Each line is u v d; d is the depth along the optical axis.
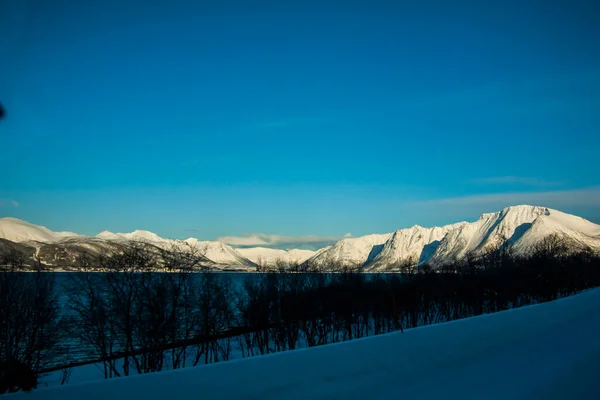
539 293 85.50
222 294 48.88
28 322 34.50
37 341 35.75
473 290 73.81
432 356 13.72
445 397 10.73
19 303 34.47
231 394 9.12
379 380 11.30
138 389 8.64
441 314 74.69
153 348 38.47
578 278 101.25
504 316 21.31
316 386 10.19
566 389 12.00
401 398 10.40
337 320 59.41
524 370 13.71
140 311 38.94
